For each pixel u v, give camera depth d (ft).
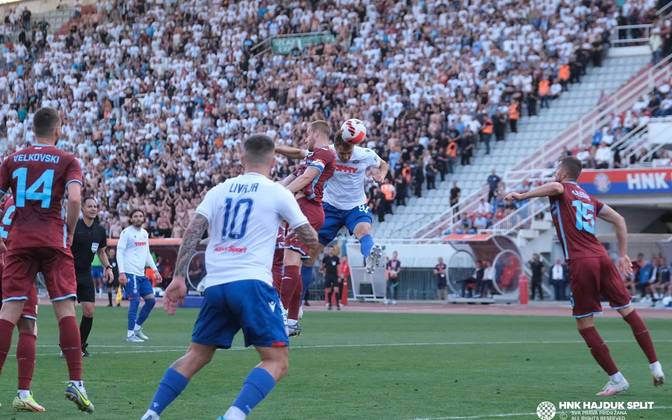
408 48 248.93
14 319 48.73
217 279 40.01
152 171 253.65
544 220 198.39
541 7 240.12
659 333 108.17
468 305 188.03
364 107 238.27
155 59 290.56
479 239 191.52
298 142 240.32
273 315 39.93
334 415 47.65
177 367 40.47
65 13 329.11
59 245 49.01
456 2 251.60
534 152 211.20
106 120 284.20
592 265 56.75
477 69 233.35
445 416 47.26
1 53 321.52
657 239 184.85
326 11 273.75
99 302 200.34
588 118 215.72
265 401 52.34
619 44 237.04
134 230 96.53
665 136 191.72
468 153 220.64
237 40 281.54
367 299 197.67
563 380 62.23
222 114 262.06
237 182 41.06
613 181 188.44
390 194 215.92
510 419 46.44
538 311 164.55
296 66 264.52
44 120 50.03
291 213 40.63
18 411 49.14
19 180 49.11
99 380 61.41
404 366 70.44
